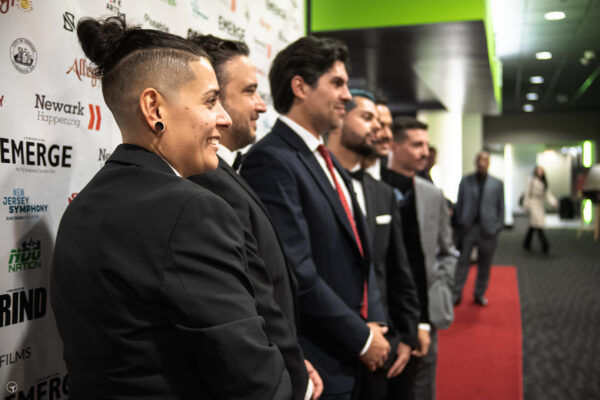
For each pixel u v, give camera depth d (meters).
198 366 0.87
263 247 1.26
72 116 1.32
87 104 1.37
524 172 22.72
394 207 2.14
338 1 4.63
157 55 0.95
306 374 1.23
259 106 1.50
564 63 10.79
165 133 0.96
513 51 9.95
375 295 1.83
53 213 1.27
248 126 1.47
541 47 9.62
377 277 2.00
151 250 0.84
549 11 7.54
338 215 1.67
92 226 0.89
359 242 1.76
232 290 0.87
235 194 1.21
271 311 1.16
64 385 1.30
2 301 1.14
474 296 6.07
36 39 1.22
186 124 0.96
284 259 1.33
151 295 0.84
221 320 0.84
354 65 6.52
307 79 1.69
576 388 3.48
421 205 2.37
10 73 1.16
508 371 3.81
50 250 1.26
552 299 6.21
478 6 4.34
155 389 0.85
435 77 7.45
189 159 0.99
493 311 5.66
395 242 2.11
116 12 1.46
